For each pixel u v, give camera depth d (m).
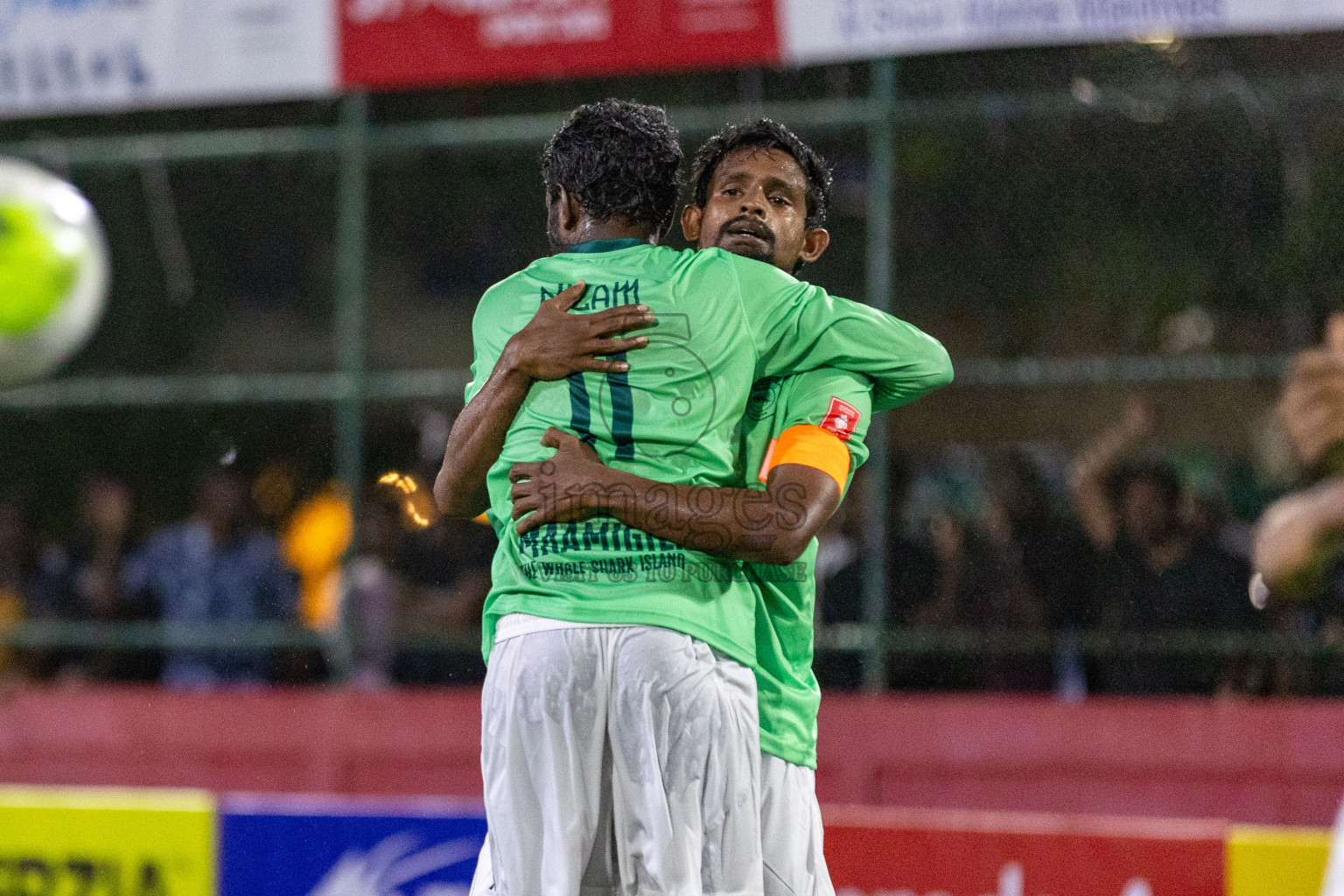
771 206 9.30
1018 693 20.50
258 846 15.89
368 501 23.12
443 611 22.48
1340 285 22.66
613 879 7.84
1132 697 20.08
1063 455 21.66
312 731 20.84
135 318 27.28
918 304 24.41
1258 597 20.16
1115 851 14.52
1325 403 20.38
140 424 25.20
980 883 14.73
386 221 27.64
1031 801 18.91
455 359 27.64
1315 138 22.58
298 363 29.73
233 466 24.69
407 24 21.27
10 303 19.83
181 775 21.06
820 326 8.41
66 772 21.44
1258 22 18.92
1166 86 21.77
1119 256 23.66
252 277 27.73
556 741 7.69
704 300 8.16
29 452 25.62
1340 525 18.20
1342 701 18.58
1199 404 21.64
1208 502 20.69
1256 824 18.25
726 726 7.79
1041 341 24.00
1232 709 18.62
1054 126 23.39
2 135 27.45
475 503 8.81
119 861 16.11
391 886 15.52
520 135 22.42
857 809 19.03
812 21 20.02
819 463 8.04
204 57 21.78
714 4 20.28
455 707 20.53
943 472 22.25
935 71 23.47
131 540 24.94
